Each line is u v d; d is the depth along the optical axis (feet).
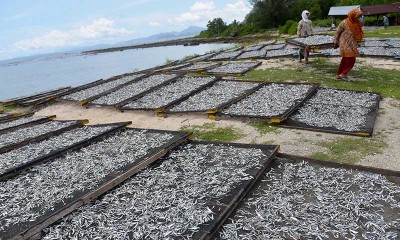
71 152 20.97
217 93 32.17
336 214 12.41
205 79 39.11
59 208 14.06
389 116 23.00
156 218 12.86
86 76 88.07
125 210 13.67
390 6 108.06
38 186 16.57
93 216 13.41
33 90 71.36
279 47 63.16
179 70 47.73
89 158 19.47
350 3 145.28
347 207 12.78
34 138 24.32
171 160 18.29
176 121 26.76
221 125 24.62
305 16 48.49
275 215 12.62
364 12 108.47
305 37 49.14
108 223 12.91
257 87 32.42
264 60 50.80
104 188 15.20
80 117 32.22
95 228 12.67
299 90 30.22
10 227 13.08
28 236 12.34
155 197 14.42
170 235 11.69
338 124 21.84
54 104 39.75
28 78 101.04
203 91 33.71
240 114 25.02
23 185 16.97
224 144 19.61
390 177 14.64
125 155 19.07
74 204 13.93
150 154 18.58
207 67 46.70
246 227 11.96
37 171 18.61
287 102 26.76
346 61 33.24
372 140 19.49
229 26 208.44
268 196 13.96
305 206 13.07
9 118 34.53
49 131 26.61
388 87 30.27
